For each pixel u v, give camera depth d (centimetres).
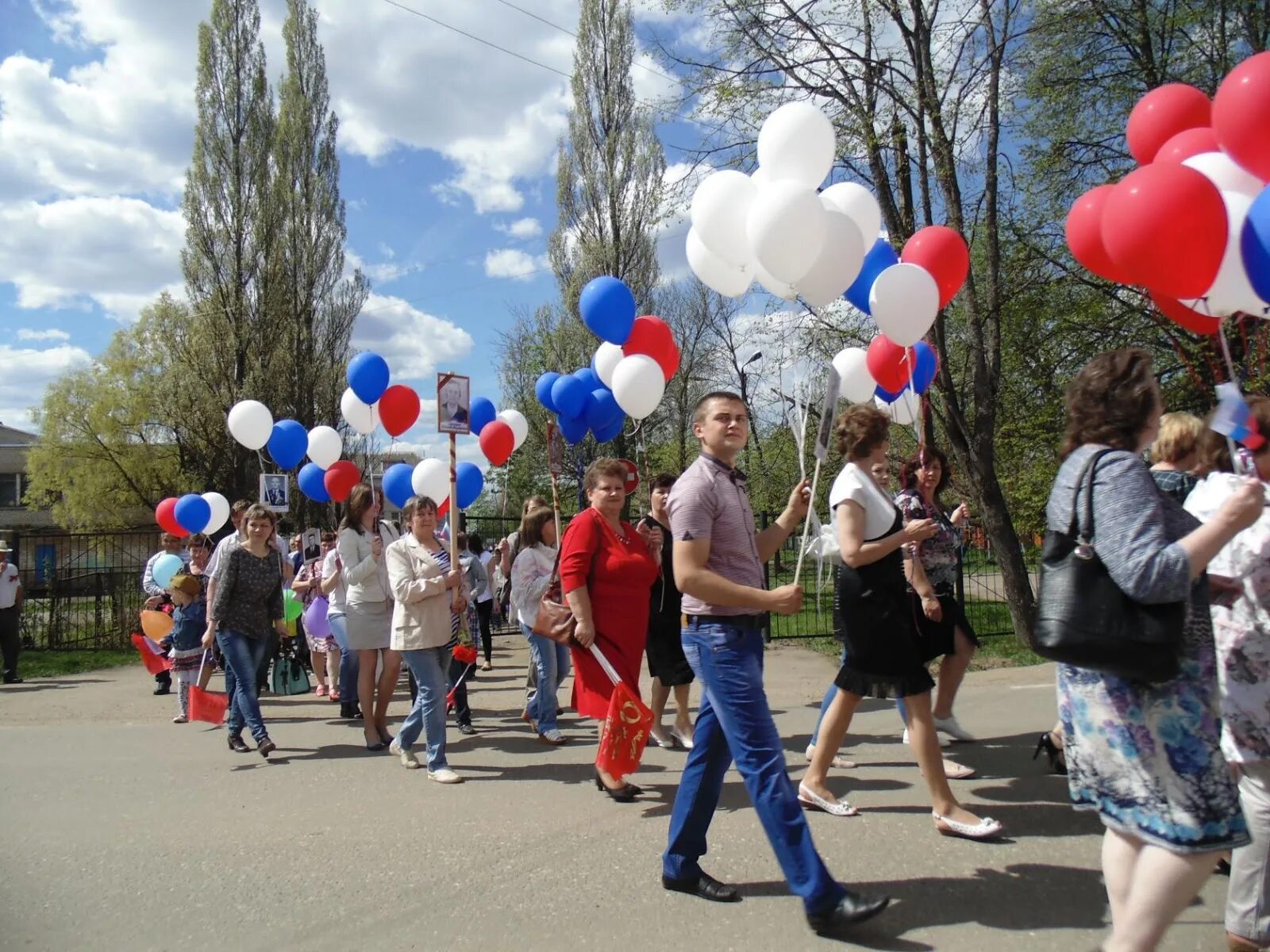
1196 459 352
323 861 405
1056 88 1222
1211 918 316
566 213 2523
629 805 479
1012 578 1040
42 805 510
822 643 1173
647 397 560
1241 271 310
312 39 2706
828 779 505
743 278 466
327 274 2694
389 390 818
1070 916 320
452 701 686
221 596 612
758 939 311
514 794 508
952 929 313
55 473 3600
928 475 521
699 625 330
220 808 495
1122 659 229
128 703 884
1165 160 370
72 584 1339
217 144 2483
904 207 1056
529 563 662
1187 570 223
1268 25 1152
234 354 2473
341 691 757
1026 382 1366
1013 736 588
